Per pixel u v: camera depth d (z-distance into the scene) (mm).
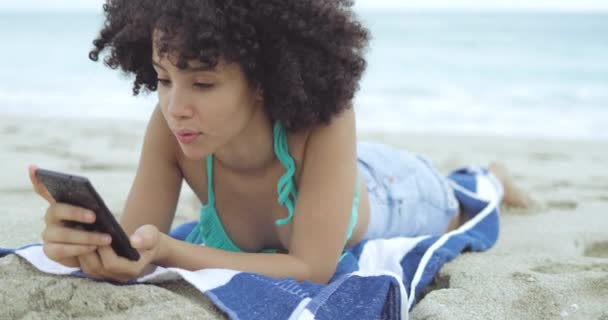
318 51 2156
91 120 9031
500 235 3377
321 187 2314
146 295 2045
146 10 1983
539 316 2248
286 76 2098
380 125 9594
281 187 2393
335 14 2162
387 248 2734
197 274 2191
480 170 3828
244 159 2367
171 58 1924
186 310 1991
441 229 3346
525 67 15508
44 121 8648
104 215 1871
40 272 2164
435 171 3447
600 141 7891
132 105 11172
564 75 14320
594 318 2230
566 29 25094
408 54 18531
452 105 11398
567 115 10422
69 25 30906
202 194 2615
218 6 1942
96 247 1973
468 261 2752
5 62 17047
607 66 15375
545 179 5027
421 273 2527
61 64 16625
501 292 2379
